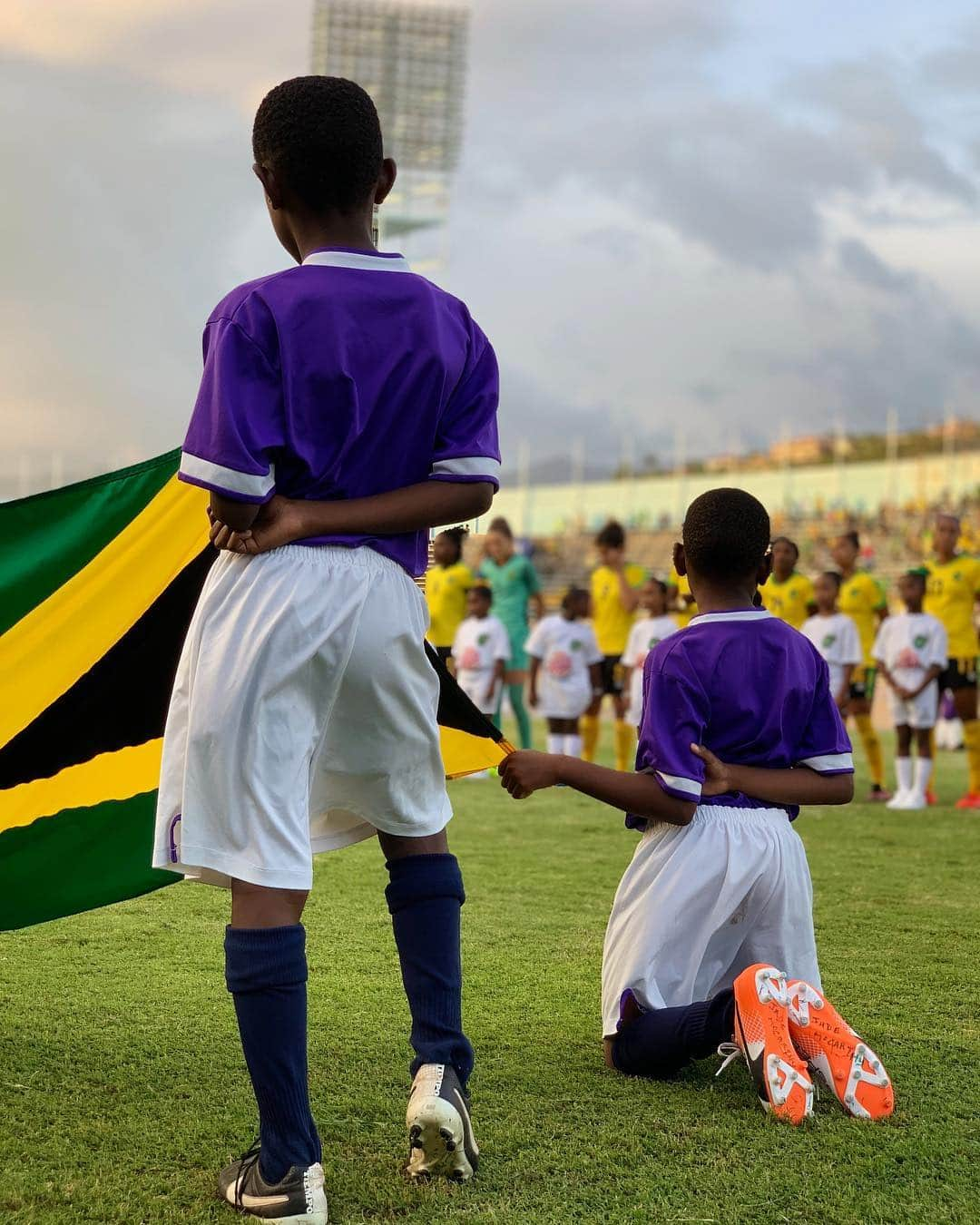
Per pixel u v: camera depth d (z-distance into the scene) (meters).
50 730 3.13
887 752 12.90
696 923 2.87
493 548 10.88
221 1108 2.60
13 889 3.09
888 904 4.89
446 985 2.34
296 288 2.19
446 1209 2.15
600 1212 2.14
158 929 4.21
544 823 7.18
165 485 3.16
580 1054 3.01
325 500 2.21
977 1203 2.21
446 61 35.16
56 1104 2.61
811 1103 2.63
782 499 40.94
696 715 2.83
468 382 2.35
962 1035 3.18
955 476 37.69
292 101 2.30
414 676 2.26
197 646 2.16
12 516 3.12
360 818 2.41
